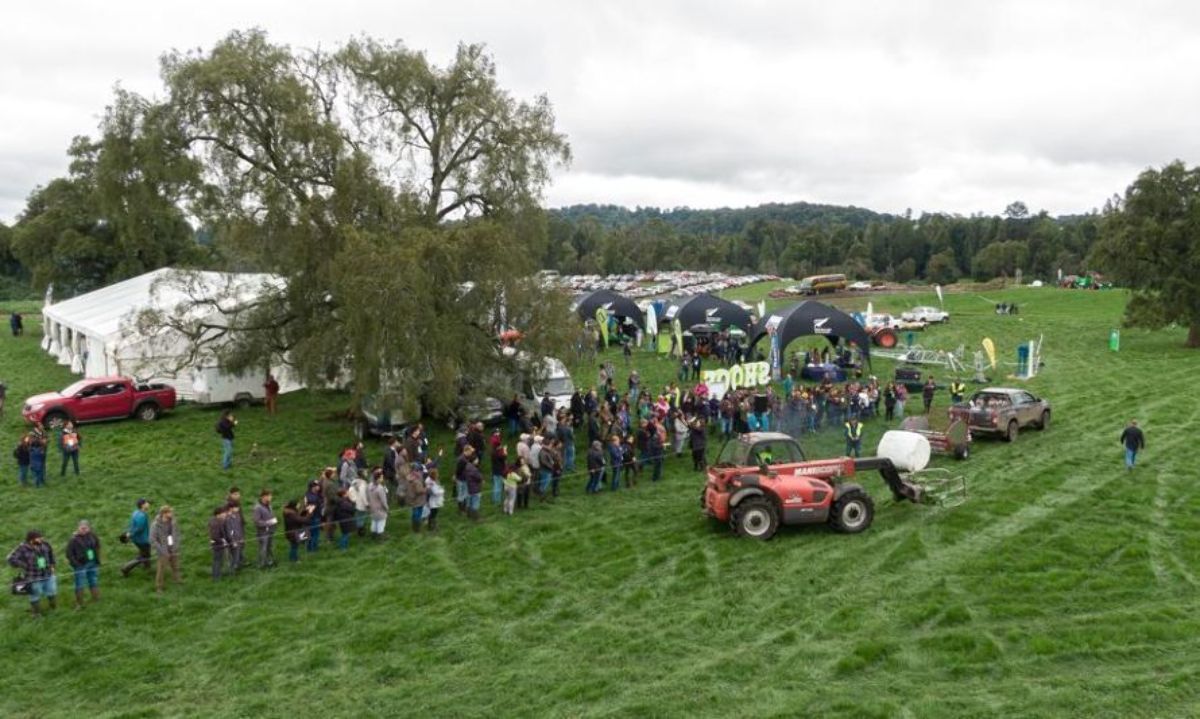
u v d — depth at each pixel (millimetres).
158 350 31312
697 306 45500
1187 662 10789
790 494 16484
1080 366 41875
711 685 10703
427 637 12617
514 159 26969
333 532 17375
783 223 199000
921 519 17406
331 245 24016
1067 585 13531
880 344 50094
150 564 15875
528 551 16422
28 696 11281
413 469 18172
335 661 11961
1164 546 15242
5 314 82875
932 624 12305
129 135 24547
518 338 24453
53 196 57156
